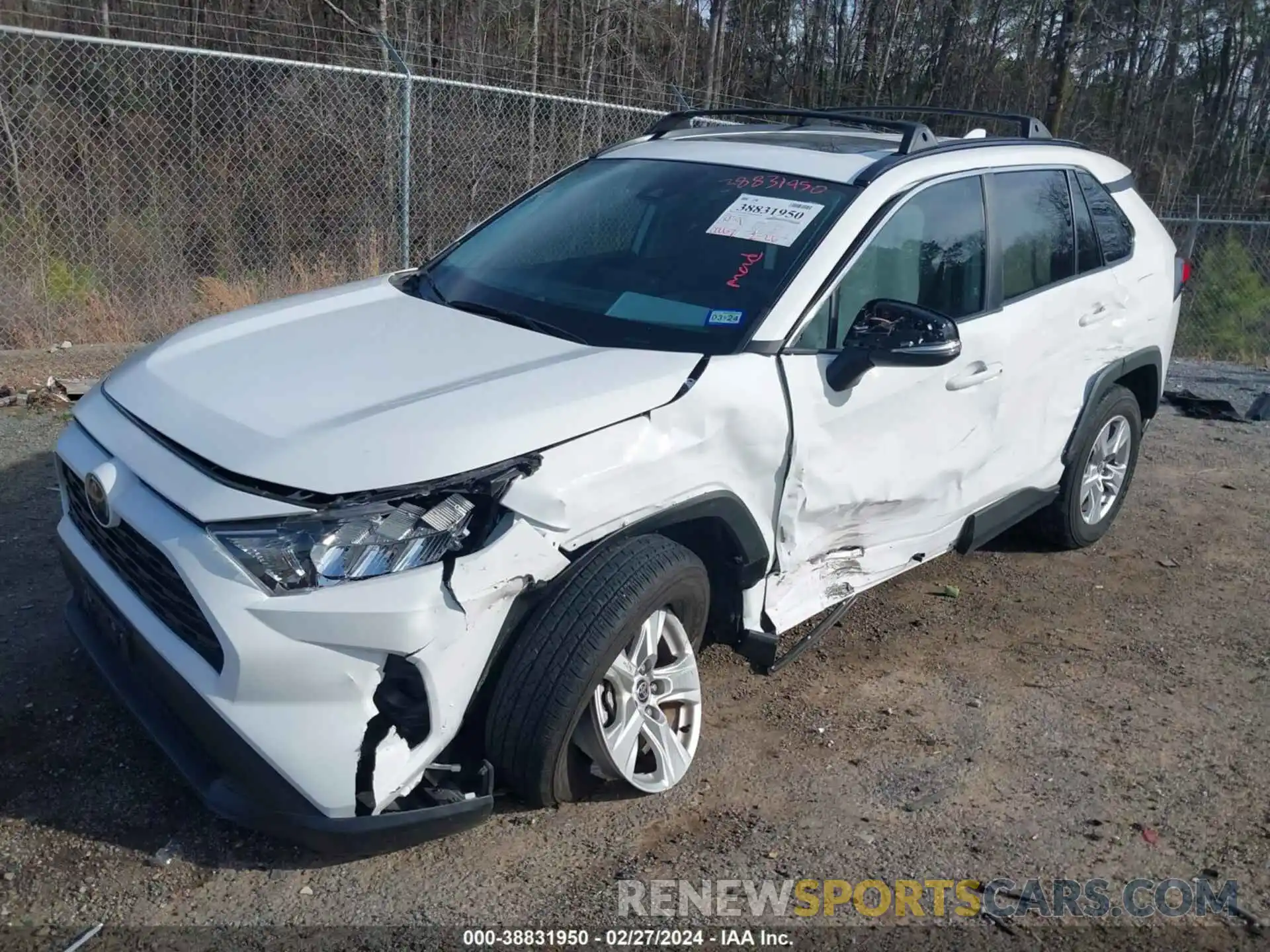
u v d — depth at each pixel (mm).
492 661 2898
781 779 3496
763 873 3070
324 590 2588
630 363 3236
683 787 3414
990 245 4309
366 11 16719
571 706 2906
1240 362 12633
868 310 3520
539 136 11711
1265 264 14039
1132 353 5230
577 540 2924
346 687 2621
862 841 3230
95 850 2986
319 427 2818
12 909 2766
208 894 2865
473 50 16391
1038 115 23875
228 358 3334
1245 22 26516
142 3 15242
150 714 3008
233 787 2779
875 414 3729
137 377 3316
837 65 23922
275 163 11062
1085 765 3688
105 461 3041
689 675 3404
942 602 4898
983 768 3631
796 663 4230
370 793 2707
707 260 3744
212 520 2641
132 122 10969
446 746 2824
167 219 10188
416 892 2914
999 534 5191
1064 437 4926
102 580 3080
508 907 2885
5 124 10070
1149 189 27203
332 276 10117
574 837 3160
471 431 2807
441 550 2689
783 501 3492
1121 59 25922
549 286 3859
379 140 11273
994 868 3156
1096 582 5238
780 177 4035
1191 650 4594
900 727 3842
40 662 3848
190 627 2756
